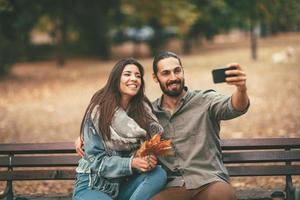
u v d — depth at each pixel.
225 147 5.45
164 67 4.88
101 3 34.47
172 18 29.59
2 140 11.16
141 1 30.28
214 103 4.79
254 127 11.64
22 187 7.88
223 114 4.74
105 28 36.50
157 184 4.62
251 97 15.47
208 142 4.84
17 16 25.67
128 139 4.68
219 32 35.50
